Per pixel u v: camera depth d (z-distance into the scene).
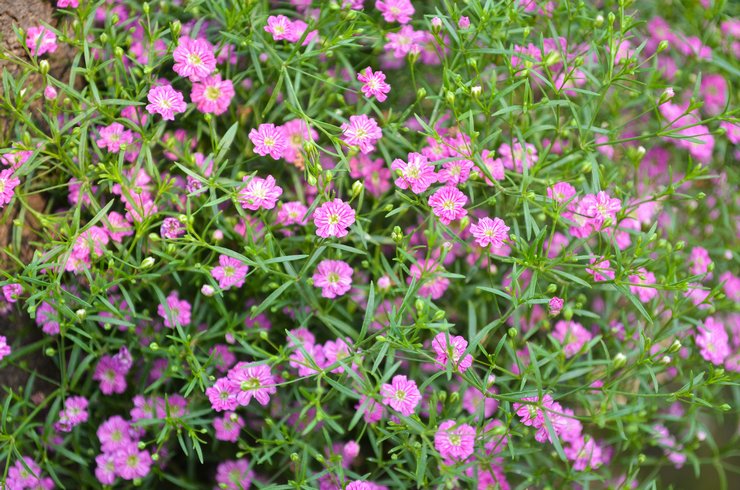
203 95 0.44
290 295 0.45
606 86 0.44
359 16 0.46
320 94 0.46
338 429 0.42
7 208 0.44
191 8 0.44
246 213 0.46
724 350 0.46
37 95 0.44
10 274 0.44
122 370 0.45
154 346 0.43
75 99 0.44
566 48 0.45
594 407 0.46
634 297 0.43
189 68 0.43
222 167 0.43
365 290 0.45
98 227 0.44
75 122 0.43
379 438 0.43
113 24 0.44
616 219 0.45
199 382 0.43
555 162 0.45
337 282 0.44
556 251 0.46
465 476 0.43
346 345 0.43
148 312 0.44
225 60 0.46
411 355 0.45
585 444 0.45
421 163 0.43
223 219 0.45
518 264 0.43
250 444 0.46
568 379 0.45
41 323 0.44
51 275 0.42
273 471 0.46
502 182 0.45
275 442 0.43
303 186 0.46
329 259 0.44
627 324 0.46
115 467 0.44
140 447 0.43
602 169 0.45
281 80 0.44
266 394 0.42
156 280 0.45
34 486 0.44
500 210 0.45
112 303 0.44
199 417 0.45
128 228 0.44
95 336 0.44
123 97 0.45
